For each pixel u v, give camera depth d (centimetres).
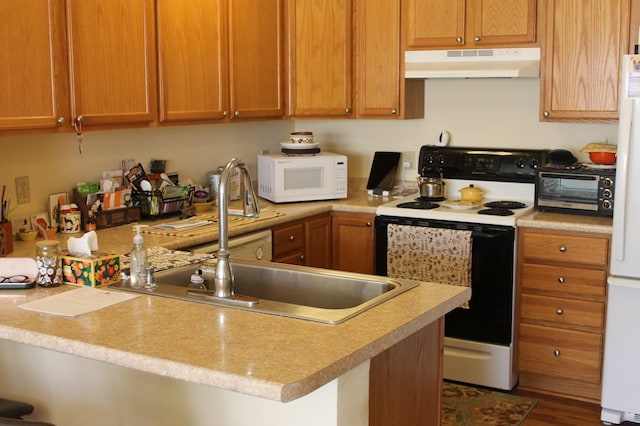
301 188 462
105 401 243
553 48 415
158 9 375
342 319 222
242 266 292
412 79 470
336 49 468
